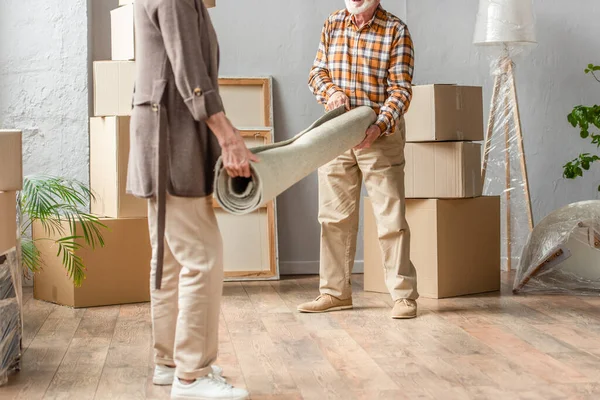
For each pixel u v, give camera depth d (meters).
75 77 4.83
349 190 3.98
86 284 4.12
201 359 2.45
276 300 4.35
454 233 4.39
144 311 4.03
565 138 5.56
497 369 2.90
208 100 2.25
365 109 3.59
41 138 4.82
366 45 3.79
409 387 2.69
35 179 4.06
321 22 5.32
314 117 5.34
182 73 2.24
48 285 4.30
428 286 4.37
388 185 3.86
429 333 3.49
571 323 3.69
